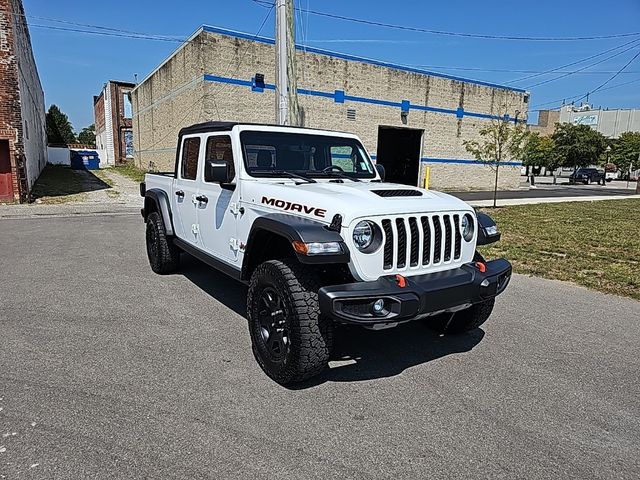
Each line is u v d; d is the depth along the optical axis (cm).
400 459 263
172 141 2417
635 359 408
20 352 388
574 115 7856
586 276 697
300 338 325
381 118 2400
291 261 350
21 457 254
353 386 348
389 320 313
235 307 518
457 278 349
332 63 2198
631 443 284
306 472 249
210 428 287
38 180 2330
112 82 4309
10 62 1383
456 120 2698
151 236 670
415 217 350
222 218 466
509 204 1877
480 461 263
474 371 378
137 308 507
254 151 450
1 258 733
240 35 1922
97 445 266
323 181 452
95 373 354
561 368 387
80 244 862
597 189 3438
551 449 276
